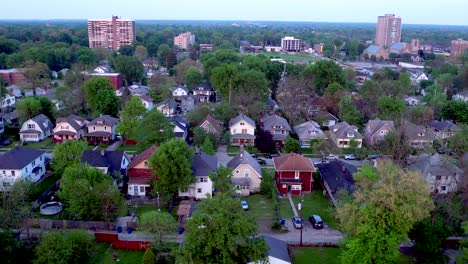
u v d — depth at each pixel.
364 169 42.28
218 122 87.06
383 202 34.78
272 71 138.38
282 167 59.53
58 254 35.47
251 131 83.19
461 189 56.34
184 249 33.25
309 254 43.22
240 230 32.88
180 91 127.75
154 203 55.47
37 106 89.94
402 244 44.59
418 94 136.75
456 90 133.75
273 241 41.06
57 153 58.72
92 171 49.00
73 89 112.56
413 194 34.91
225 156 75.94
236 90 107.31
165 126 70.12
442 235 40.34
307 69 125.94
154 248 41.12
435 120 97.38
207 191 56.75
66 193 48.06
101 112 94.25
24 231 45.97
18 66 151.38
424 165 61.41
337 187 55.72
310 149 81.56
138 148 70.50
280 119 88.75
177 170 52.88
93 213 47.03
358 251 35.50
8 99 108.25
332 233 48.31
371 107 102.75
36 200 53.66
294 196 59.03
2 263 34.81
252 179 59.53
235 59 164.25
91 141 83.81
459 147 68.00
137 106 82.94
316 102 107.19
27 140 83.62
